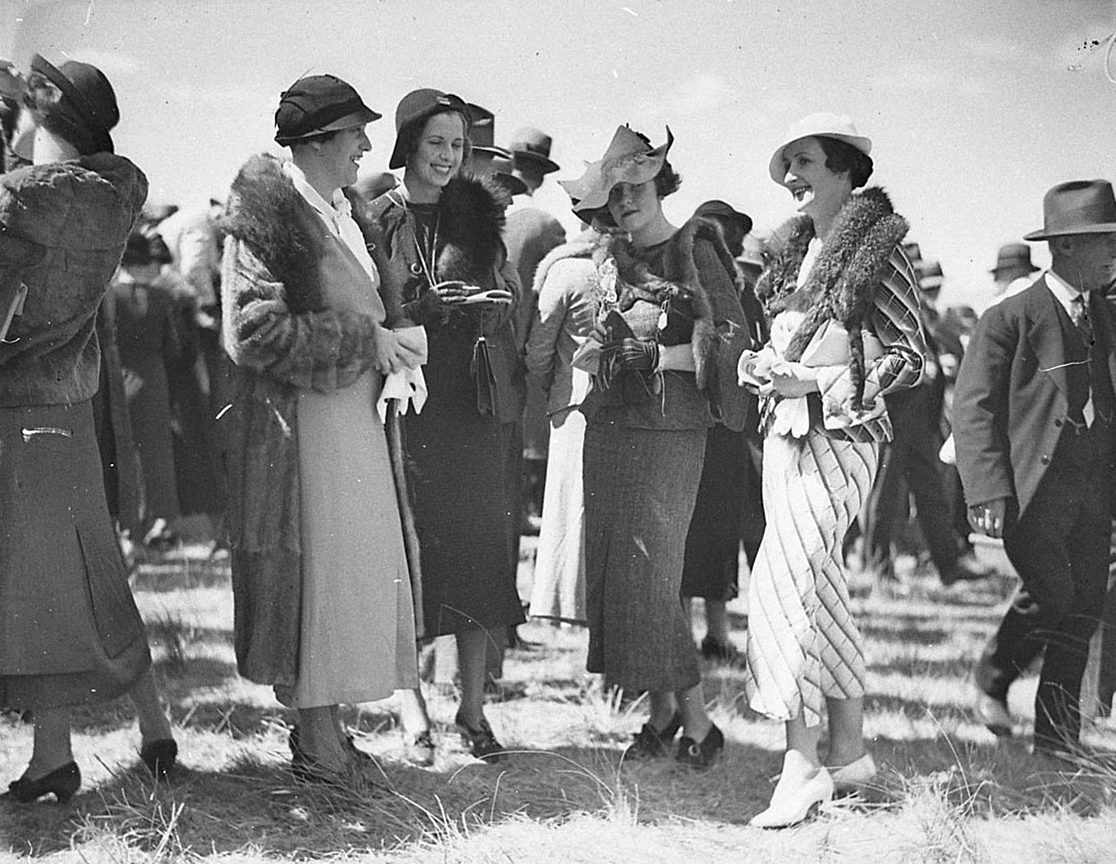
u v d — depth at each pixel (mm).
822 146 3621
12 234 3381
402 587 3797
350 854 3367
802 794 3578
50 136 3541
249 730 4184
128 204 3547
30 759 3734
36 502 3486
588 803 3703
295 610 3613
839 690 3660
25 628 3445
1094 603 4125
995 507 4191
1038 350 4141
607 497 3965
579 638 5496
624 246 4020
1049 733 4047
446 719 4383
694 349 3896
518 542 4977
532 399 5668
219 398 6645
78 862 3236
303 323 3549
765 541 3668
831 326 3545
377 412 3756
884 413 3635
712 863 3330
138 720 3959
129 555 6074
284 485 3605
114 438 6020
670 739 4062
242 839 3430
